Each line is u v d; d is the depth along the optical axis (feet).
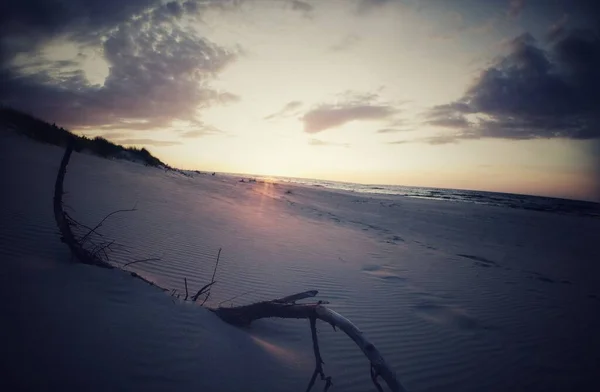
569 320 18.37
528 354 13.42
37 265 10.30
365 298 17.43
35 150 35.19
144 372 6.98
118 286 9.78
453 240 48.67
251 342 9.59
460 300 19.48
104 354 7.09
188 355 7.89
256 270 18.60
